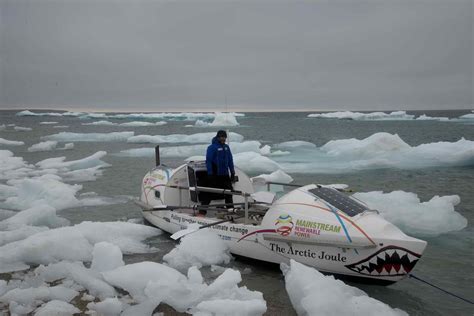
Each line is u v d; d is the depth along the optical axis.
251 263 6.22
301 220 5.52
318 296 4.36
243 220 6.63
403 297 5.16
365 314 4.24
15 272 5.76
